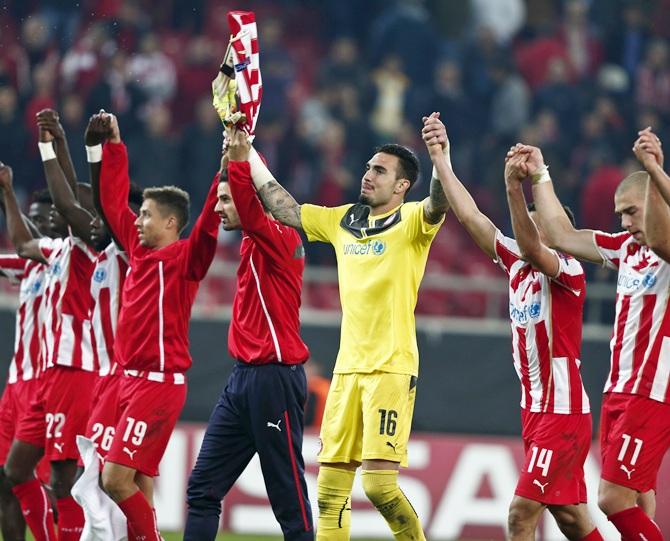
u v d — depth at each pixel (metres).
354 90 58.09
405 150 26.03
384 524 40.22
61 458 29.30
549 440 25.09
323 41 64.25
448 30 66.00
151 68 56.09
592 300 46.72
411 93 59.28
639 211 23.75
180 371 26.41
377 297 25.38
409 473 41.22
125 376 26.39
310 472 40.72
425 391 43.88
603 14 65.25
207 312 44.38
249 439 25.69
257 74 24.58
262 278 25.27
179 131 56.62
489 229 25.25
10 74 54.91
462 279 47.19
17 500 30.83
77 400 29.42
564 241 24.39
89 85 54.66
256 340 25.30
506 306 47.16
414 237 25.41
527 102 60.03
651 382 24.06
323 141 55.72
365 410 25.30
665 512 38.41
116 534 26.52
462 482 41.34
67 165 29.86
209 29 61.09
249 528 40.22
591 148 57.91
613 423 24.61
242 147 24.48
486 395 43.97
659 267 23.98
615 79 64.12
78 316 29.48
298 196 54.62
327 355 43.50
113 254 28.78
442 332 44.12
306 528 25.28
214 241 25.98
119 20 56.69
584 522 25.67
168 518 40.19
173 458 40.59
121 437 26.02
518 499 25.25
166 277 26.14
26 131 53.47
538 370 25.30
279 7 63.62
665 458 38.50
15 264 31.80
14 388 31.41
